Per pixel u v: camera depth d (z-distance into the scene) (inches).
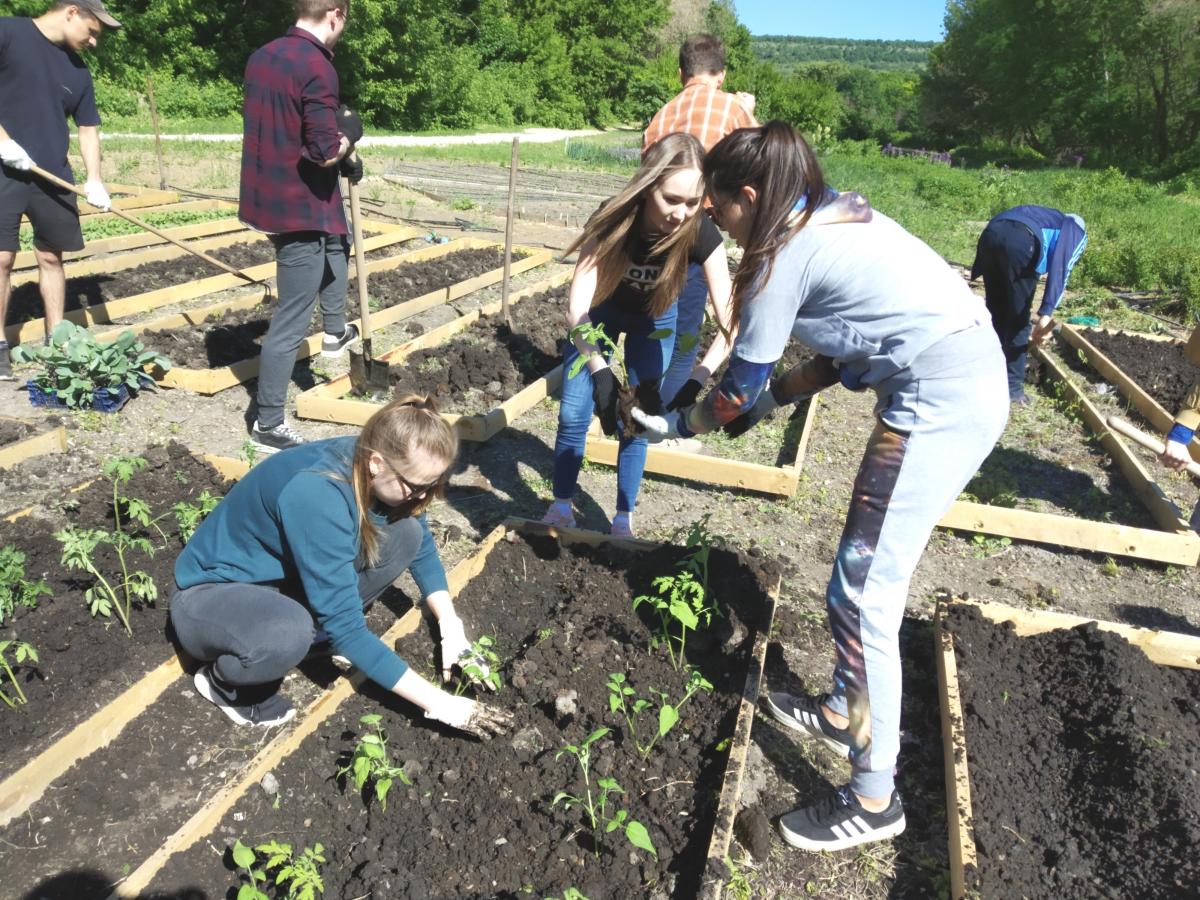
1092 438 255.1
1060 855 111.4
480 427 225.3
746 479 209.8
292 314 207.9
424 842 110.2
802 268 97.0
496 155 976.3
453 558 174.9
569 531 172.6
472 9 1631.4
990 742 130.3
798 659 151.8
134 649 139.8
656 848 109.0
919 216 660.7
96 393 226.2
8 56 223.9
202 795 117.9
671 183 135.0
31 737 120.6
